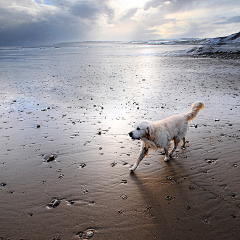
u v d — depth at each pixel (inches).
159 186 163.2
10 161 198.4
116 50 2642.7
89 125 290.4
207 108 361.4
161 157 214.1
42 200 146.3
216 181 167.3
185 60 1229.7
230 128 273.9
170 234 116.9
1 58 1594.5
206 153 214.2
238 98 417.4
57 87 553.0
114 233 118.0
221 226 121.7
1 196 150.3
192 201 144.5
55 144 234.2
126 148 227.3
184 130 219.8
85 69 924.0
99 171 183.9
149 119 311.4
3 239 114.0
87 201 145.4
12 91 507.5
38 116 327.6
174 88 528.4
